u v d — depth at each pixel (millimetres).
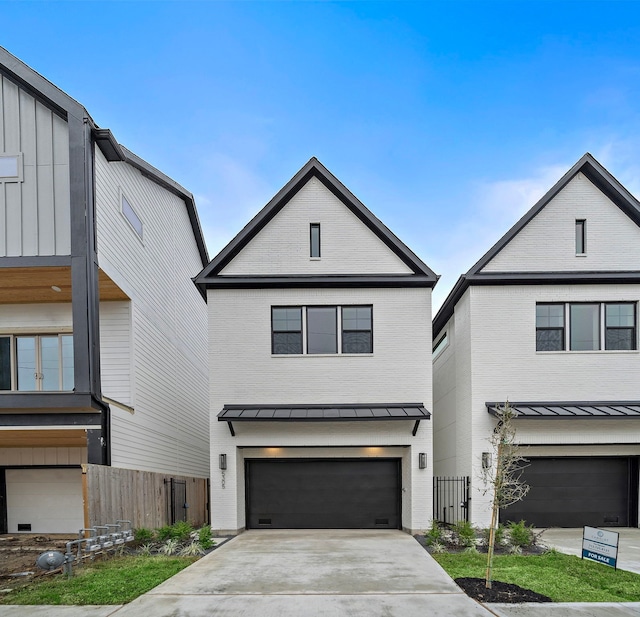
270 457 12398
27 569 7523
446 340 14812
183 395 16250
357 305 12438
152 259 13336
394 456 12344
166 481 11625
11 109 9562
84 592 6043
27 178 9453
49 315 11797
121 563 7660
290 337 12414
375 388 12117
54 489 12695
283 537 10828
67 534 12273
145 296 12625
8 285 10586
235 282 12336
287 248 12648
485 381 11891
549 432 11727
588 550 7805
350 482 12445
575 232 12406
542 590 6184
